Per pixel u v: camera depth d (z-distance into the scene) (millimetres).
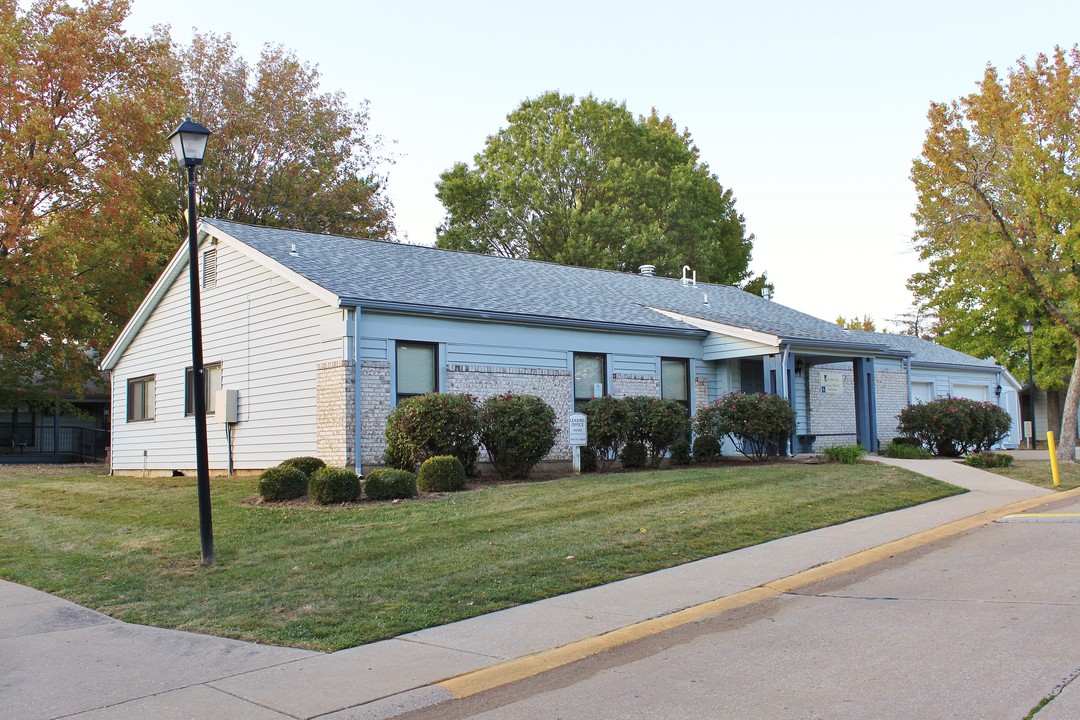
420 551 9875
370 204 43438
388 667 6230
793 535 10883
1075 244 20000
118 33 29281
